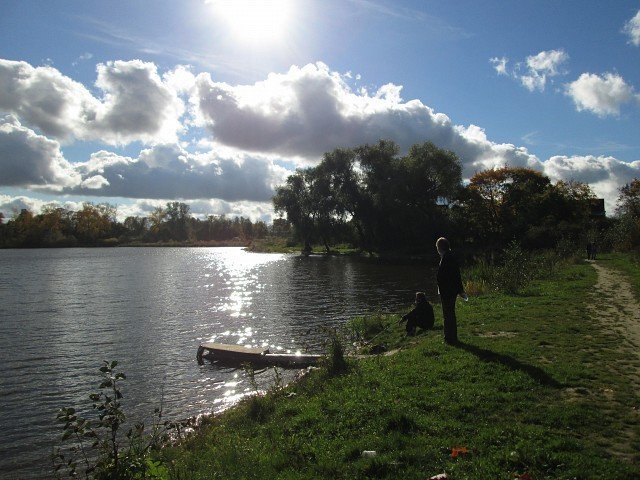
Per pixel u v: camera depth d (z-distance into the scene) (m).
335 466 5.75
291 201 90.62
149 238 169.25
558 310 15.03
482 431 6.16
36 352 18.64
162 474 5.94
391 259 70.25
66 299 33.44
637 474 4.91
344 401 8.05
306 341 19.66
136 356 18.00
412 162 67.94
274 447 6.80
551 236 52.72
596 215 78.12
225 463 6.62
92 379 15.22
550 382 7.79
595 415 6.44
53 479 8.85
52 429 11.33
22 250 123.75
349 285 39.41
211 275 51.84
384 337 15.20
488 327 12.81
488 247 63.53
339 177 79.12
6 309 29.11
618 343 10.46
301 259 79.94
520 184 70.88
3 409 12.65
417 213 68.06
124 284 42.97
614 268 30.38
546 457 5.31
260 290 37.69
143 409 12.53
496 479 4.99
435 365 9.21
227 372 15.75
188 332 22.22
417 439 6.09
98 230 151.62
